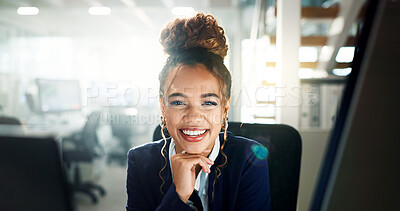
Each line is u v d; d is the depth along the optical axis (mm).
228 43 700
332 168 433
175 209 621
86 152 2389
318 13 2160
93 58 6613
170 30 664
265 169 748
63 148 380
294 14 1755
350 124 428
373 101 428
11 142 361
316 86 1636
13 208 384
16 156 363
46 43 6645
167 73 657
